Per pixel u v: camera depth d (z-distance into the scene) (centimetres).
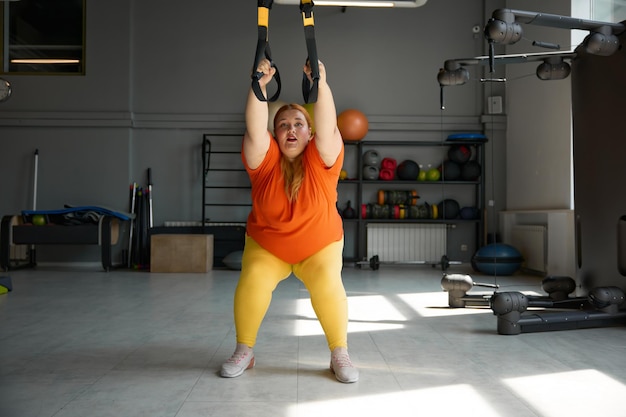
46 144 783
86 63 785
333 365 224
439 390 208
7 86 556
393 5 383
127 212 780
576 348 277
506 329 310
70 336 308
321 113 201
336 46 807
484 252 655
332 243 227
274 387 211
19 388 211
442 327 333
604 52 334
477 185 802
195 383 217
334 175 218
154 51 796
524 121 727
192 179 795
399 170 763
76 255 780
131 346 283
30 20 796
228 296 472
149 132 795
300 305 418
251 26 802
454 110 805
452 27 809
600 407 189
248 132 209
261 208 220
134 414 182
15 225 690
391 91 807
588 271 382
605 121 359
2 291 487
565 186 617
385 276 643
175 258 678
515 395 202
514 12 319
